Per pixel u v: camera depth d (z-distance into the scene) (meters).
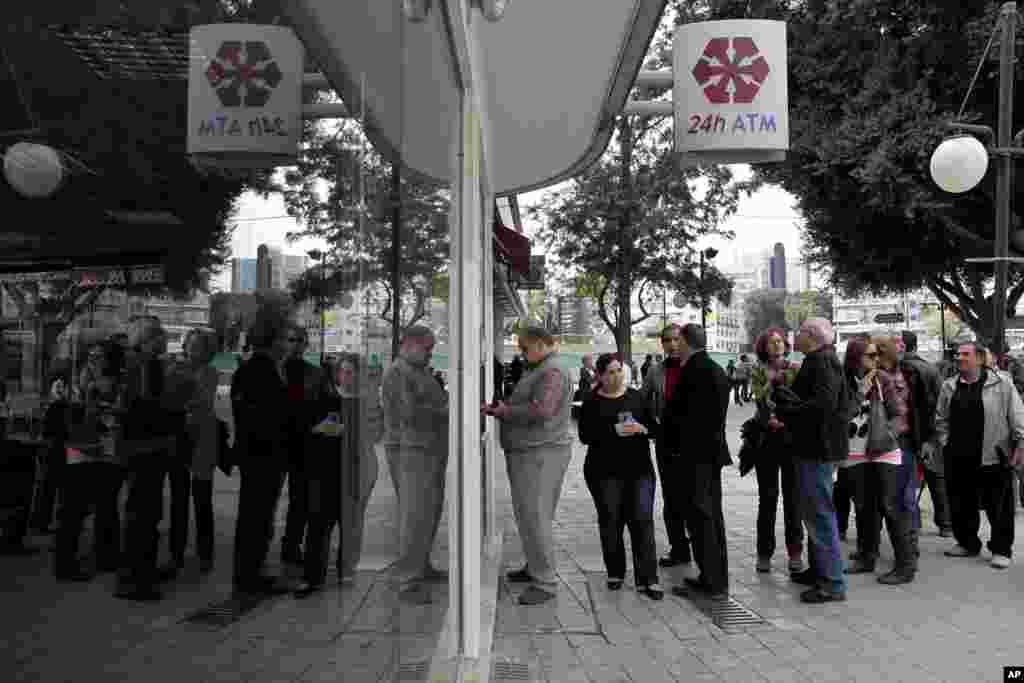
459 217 4.51
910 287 23.03
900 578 6.72
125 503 0.96
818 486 6.17
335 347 1.56
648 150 26.59
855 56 17.72
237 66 1.14
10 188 0.85
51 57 0.87
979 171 8.73
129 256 0.96
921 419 6.90
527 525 6.21
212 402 1.09
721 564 6.23
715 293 28.03
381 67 2.19
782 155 7.21
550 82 6.55
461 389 4.63
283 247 1.30
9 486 0.84
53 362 0.88
